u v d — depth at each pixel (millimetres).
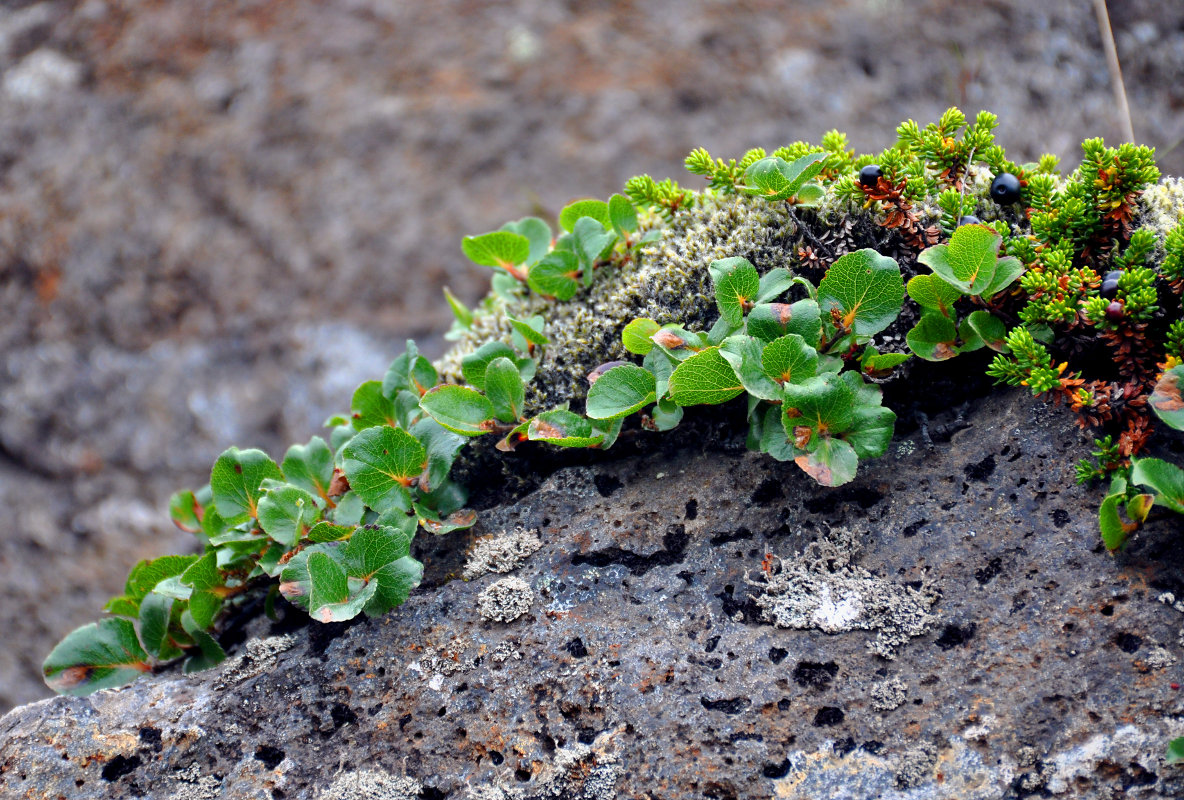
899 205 946
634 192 978
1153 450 918
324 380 1402
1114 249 937
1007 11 1331
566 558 947
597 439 944
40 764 934
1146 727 898
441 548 958
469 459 969
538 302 992
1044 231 937
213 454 1354
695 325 960
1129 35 1136
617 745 918
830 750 910
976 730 906
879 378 940
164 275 1436
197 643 964
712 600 933
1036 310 925
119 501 1325
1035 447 930
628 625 934
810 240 957
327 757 932
